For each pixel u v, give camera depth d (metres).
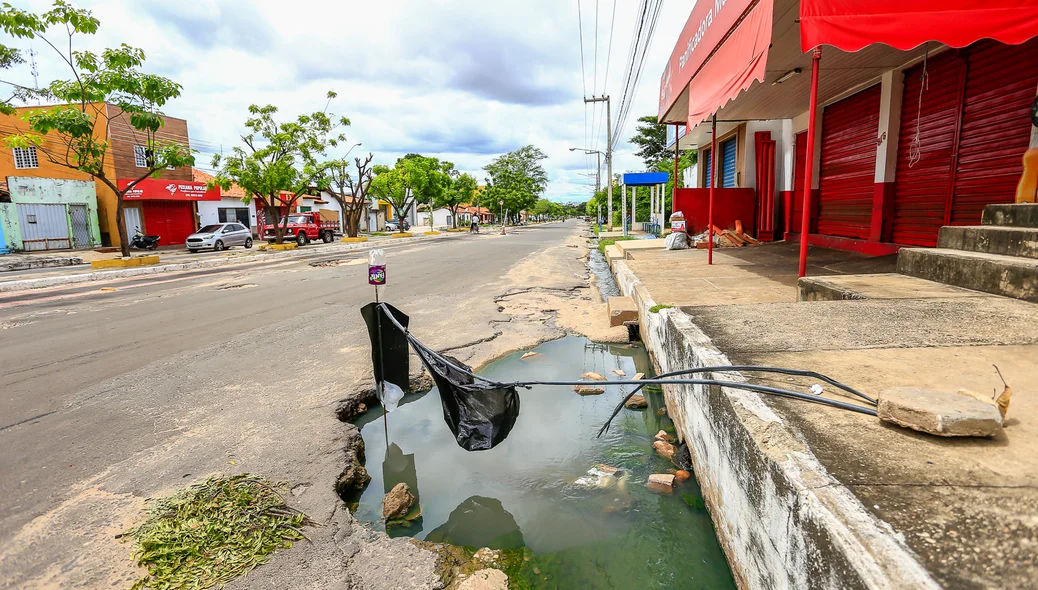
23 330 7.06
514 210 79.44
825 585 1.46
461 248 22.36
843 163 9.53
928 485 1.58
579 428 4.05
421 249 21.84
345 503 3.01
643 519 2.84
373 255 3.98
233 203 33.22
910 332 3.18
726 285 6.62
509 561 2.52
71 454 3.36
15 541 2.47
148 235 27.20
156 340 6.33
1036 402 2.11
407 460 3.57
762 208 13.11
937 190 6.91
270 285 11.07
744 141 13.98
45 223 23.59
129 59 14.59
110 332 6.82
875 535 1.36
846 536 1.38
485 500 3.07
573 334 6.61
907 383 2.38
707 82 7.04
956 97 6.48
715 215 13.46
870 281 4.81
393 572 2.36
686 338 3.39
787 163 12.25
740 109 11.07
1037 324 3.20
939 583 1.19
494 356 5.68
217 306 8.59
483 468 3.46
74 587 2.17
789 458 1.80
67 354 5.75
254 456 3.33
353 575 2.31
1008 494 1.51
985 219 5.05
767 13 4.51
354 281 11.47
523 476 3.34
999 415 1.83
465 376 3.47
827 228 10.28
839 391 2.35
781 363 2.77
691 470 3.29
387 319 3.97
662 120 12.02
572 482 3.25
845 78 8.38
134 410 4.11
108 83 14.13
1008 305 3.69
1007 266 3.95
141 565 2.31
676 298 5.81
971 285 4.31
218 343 6.14
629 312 6.72
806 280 5.02
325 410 4.08
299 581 2.24
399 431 4.03
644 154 50.31
